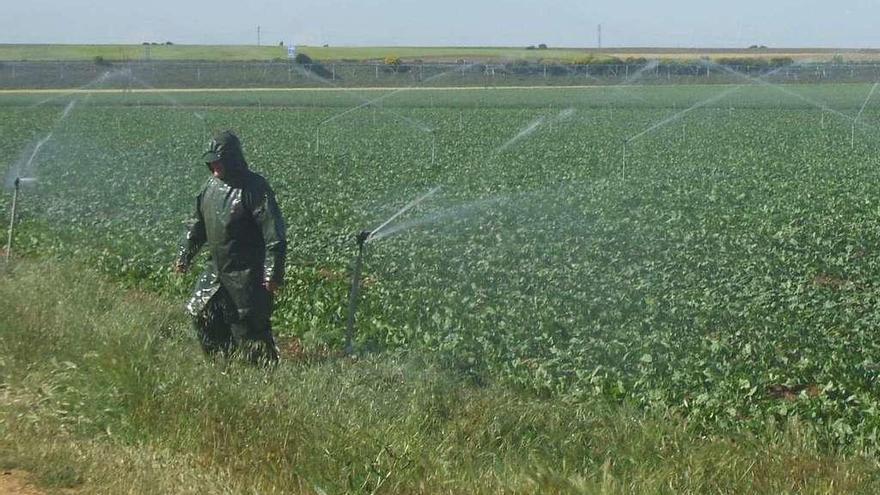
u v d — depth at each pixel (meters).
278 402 9.97
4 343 11.89
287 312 15.07
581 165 36.41
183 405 9.84
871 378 12.08
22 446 8.88
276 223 11.84
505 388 11.77
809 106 70.88
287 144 46.56
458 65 112.44
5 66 108.56
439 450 9.24
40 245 20.59
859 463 9.36
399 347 13.46
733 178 32.00
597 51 156.25
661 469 8.92
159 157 40.03
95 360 11.16
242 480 8.38
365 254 19.20
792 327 14.34
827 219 23.34
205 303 12.20
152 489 8.00
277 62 114.38
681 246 20.34
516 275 17.84
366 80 105.62
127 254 19.55
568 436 9.90
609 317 15.00
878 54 137.62
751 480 8.79
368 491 8.32
